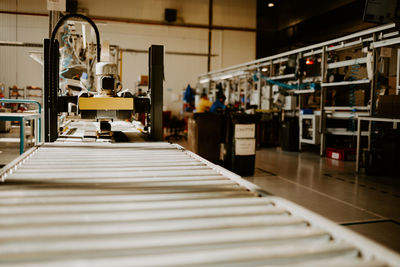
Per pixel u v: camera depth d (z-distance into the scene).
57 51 2.40
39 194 0.87
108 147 1.78
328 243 0.60
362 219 2.94
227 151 5.41
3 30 13.45
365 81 5.83
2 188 0.92
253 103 9.77
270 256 0.54
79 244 0.57
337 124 7.35
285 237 0.61
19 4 13.43
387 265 0.51
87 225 0.66
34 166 1.22
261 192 0.93
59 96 2.39
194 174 1.17
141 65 14.97
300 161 6.36
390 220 2.91
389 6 5.76
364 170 5.40
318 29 11.97
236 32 15.65
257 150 8.16
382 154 4.96
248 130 4.89
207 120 5.70
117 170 1.20
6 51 13.59
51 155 1.48
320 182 4.48
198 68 15.52
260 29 15.61
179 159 1.46
